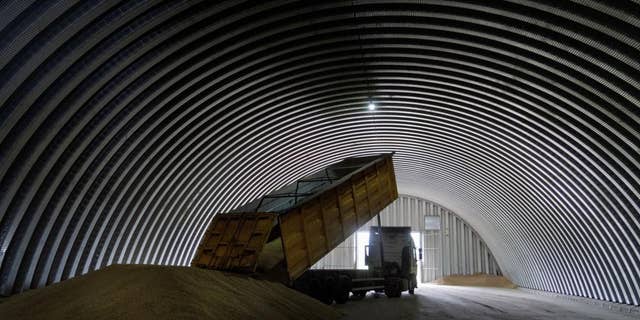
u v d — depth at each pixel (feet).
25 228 35.04
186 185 54.19
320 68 46.65
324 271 52.21
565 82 42.16
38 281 37.65
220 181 60.90
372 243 74.38
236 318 26.40
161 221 52.90
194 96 43.21
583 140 48.93
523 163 63.67
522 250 88.28
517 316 44.93
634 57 33.14
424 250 117.39
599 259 61.31
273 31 37.63
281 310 32.32
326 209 47.37
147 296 24.66
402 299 62.44
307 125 61.21
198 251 41.11
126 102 36.78
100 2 27.53
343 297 53.67
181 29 33.09
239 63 41.65
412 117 62.08
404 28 40.70
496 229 95.91
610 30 31.63
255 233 39.01
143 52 33.27
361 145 74.69
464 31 38.93
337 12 37.19
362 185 54.80
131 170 44.62
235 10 33.91
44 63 29.27
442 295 72.69
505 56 42.63
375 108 58.95
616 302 58.29
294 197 46.70
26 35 26.04
